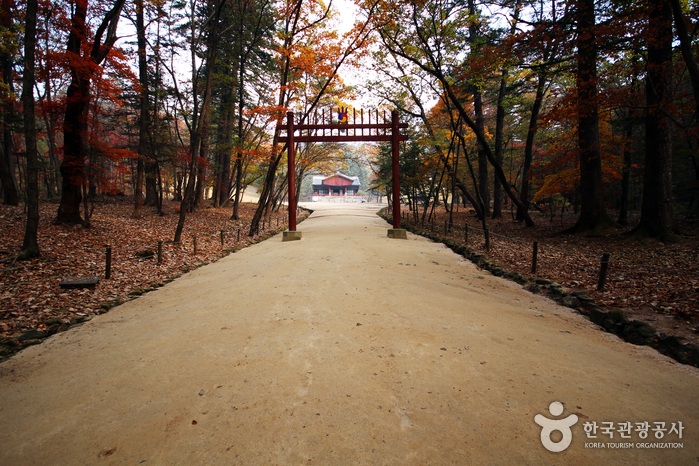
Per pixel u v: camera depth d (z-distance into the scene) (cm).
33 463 244
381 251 1059
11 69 1844
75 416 298
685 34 607
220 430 271
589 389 328
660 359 398
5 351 433
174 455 246
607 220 1233
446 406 297
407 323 489
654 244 973
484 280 779
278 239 1520
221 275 819
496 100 2097
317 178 7881
